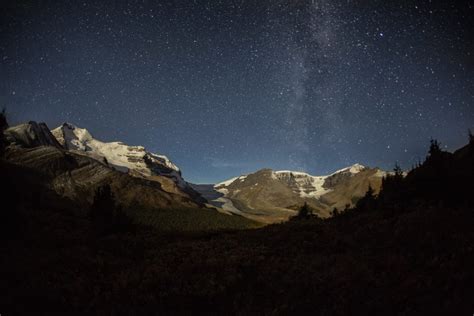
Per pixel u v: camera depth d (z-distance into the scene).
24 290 9.34
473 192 20.56
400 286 9.05
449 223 14.84
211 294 10.01
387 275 10.27
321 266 12.19
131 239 20.69
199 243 19.98
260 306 9.11
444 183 22.91
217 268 13.08
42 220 23.12
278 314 8.38
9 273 10.70
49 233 18.77
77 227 25.00
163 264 13.98
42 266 12.26
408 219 16.78
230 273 12.16
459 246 11.67
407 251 12.79
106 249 17.30
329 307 8.52
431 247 12.52
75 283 10.69
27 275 10.84
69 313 8.51
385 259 11.91
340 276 10.53
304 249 16.22
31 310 8.38
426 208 19.30
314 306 8.73
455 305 7.27
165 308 9.23
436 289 8.42
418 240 13.67
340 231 20.30
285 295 9.72
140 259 15.77
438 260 10.70
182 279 11.60
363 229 18.33
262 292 10.20
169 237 24.69
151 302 9.51
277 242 19.33
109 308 8.98
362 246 15.30
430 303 7.70
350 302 8.52
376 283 9.55
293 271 11.77
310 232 21.19
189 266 13.34
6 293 8.95
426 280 9.12
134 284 11.15
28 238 16.31
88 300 9.66
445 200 20.70
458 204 19.25
